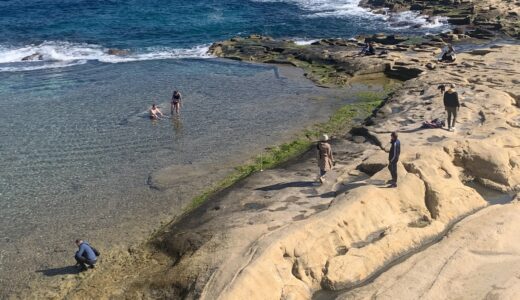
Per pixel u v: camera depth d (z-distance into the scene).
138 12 71.94
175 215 21.86
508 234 18.33
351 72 42.62
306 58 47.62
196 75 43.75
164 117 33.44
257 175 23.73
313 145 27.72
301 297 15.75
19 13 71.31
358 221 18.67
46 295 17.28
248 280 15.41
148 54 51.78
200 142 29.39
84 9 74.12
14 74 44.84
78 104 36.47
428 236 18.70
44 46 54.59
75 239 20.45
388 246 17.81
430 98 32.03
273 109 34.56
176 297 15.82
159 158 27.52
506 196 21.41
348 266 16.73
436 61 42.84
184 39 57.97
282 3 79.50
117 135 30.72
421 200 20.22
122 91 39.41
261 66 46.56
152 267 17.92
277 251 16.64
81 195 23.91
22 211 22.72
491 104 29.28
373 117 30.69
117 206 22.83
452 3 67.81
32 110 35.34
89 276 18.00
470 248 17.61
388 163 22.12
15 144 29.67
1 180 25.53
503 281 15.98
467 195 20.75
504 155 22.52
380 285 15.98
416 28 60.28
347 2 79.31
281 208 20.14
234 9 74.50
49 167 26.81
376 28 61.69
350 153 25.42
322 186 21.88
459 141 23.33
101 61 49.25
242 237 17.94
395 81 41.47
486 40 51.44
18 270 18.67
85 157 27.89
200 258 17.02
